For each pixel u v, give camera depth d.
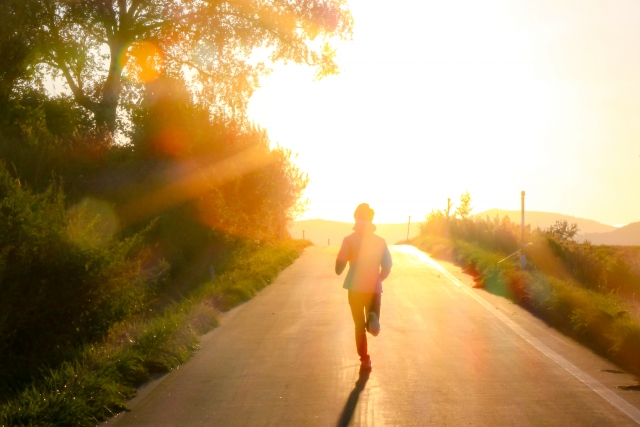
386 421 6.15
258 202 22.55
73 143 17.80
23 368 7.60
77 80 26.94
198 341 10.05
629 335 8.35
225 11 25.45
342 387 7.37
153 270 13.48
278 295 15.36
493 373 7.92
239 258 19.84
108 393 6.84
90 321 8.71
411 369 8.15
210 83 26.61
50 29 23.33
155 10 24.86
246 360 8.80
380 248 8.26
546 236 19.78
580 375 7.81
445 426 5.99
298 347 9.56
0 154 14.17
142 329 9.34
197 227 19.41
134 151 19.58
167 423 6.25
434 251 28.88
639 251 22.23
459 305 13.58
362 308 8.15
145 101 22.22
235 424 6.16
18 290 7.70
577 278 15.93
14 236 7.76
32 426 5.76
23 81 23.73
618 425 5.96
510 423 6.04
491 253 22.19
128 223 16.03
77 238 8.53
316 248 35.75
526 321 11.63
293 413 6.45
